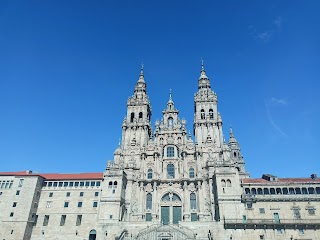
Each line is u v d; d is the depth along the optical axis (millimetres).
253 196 71500
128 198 78625
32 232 73562
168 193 81188
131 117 98562
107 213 72062
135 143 90000
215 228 66438
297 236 64562
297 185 72438
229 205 70250
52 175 84875
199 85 104250
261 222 65625
